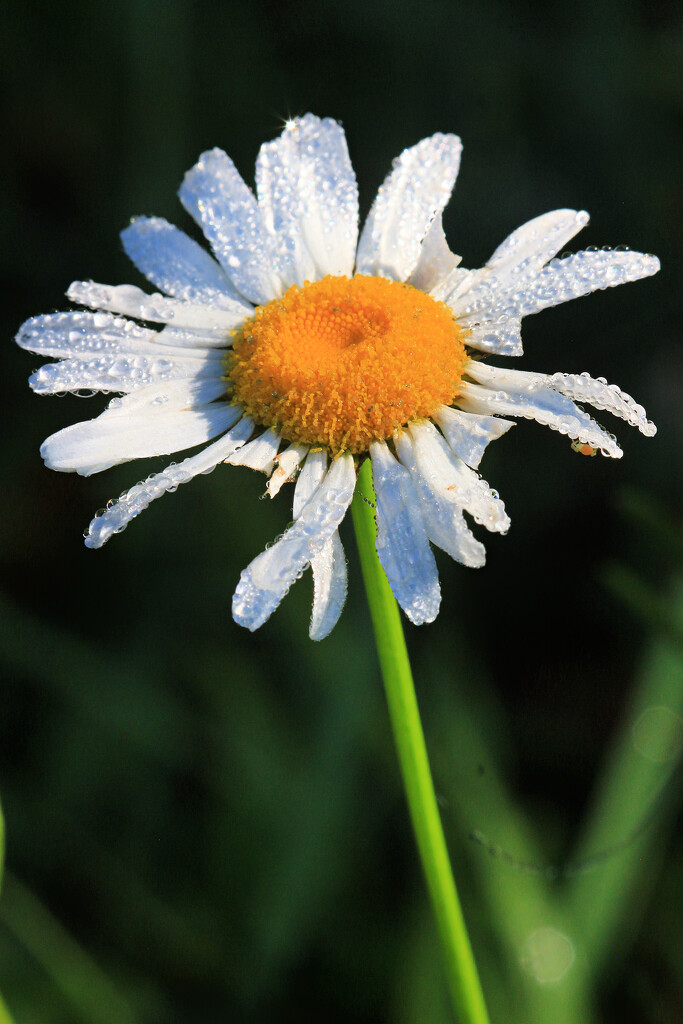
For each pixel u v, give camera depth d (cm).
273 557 24
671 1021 27
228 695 29
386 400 25
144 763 29
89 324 26
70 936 28
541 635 30
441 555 30
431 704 29
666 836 28
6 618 30
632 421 25
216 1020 27
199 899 28
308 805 28
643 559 30
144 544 30
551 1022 27
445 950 25
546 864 28
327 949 28
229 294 26
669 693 28
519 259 26
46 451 25
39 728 29
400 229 26
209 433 25
